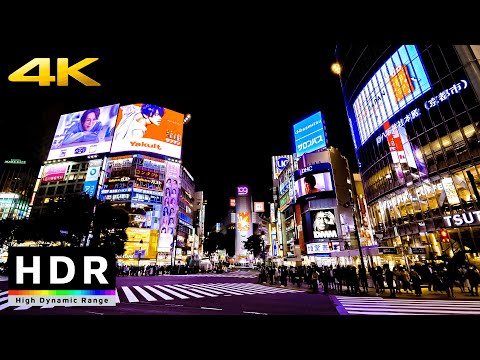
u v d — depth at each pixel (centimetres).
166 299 1265
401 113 2736
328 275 1725
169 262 5612
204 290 1716
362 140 3512
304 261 4353
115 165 6162
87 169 6291
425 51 2503
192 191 8088
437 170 2320
